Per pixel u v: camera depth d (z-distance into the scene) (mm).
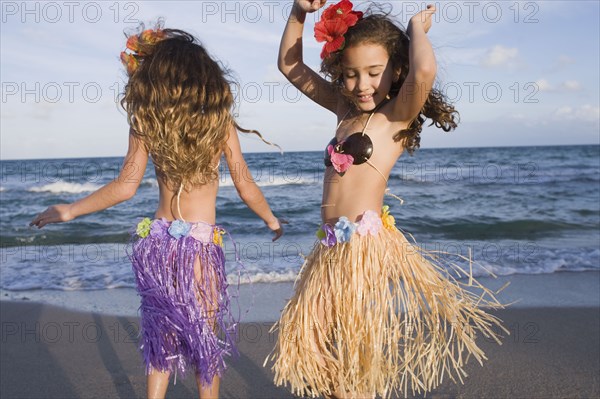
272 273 6027
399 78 2391
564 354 3604
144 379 3361
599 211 12031
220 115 2420
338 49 2303
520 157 30719
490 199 13469
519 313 4605
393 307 2242
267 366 3490
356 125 2443
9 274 6246
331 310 2268
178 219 2482
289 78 2711
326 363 2262
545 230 10227
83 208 2447
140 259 2465
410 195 13766
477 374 3281
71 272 6320
